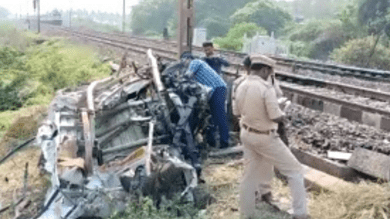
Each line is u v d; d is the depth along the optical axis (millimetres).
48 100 10492
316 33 56219
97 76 12828
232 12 92750
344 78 13336
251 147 3941
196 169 5035
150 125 5062
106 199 4055
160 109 5621
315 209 4207
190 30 10031
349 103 7562
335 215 4078
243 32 44594
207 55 7031
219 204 4555
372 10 50031
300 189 3869
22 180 5488
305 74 14453
